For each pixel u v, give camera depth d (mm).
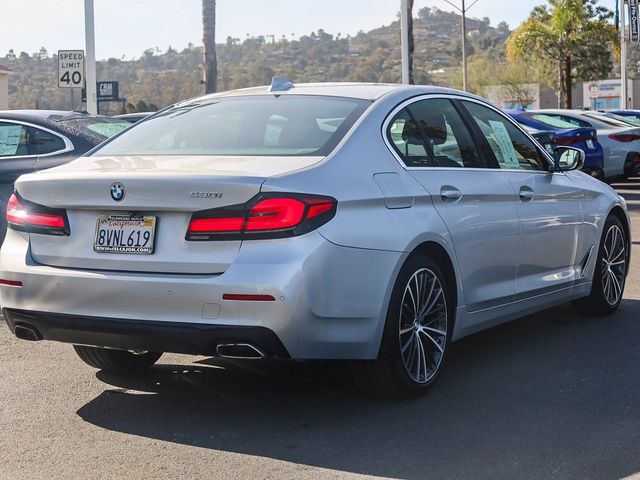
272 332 4383
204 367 5969
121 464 4277
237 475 4121
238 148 5059
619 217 7539
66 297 4715
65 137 8953
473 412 4965
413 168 5242
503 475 4078
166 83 116625
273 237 4426
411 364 5117
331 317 4543
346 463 4254
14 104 82125
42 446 4527
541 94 67250
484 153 5957
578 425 4734
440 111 5754
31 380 5691
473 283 5590
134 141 5441
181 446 4512
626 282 8836
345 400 5215
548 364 5938
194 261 4492
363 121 5141
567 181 6793
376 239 4746
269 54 186625
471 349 6375
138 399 5289
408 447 4449
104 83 17938
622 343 6488
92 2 17359
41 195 4898
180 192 4508
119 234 4672
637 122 22672
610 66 48312
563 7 47031
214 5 20484
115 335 4621
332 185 4637
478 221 5594
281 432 4699
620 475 4059
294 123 5180
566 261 6715
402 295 4945
